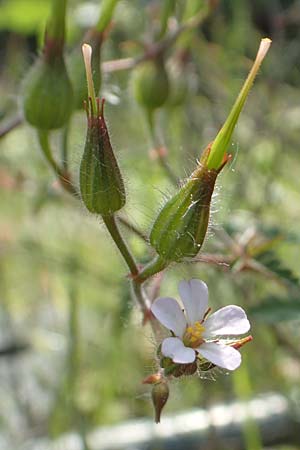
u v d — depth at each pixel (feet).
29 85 0.42
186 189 0.34
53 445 0.54
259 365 0.56
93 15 0.58
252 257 0.45
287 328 0.57
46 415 0.61
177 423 0.53
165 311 0.33
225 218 0.49
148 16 0.57
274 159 0.62
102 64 0.46
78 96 0.43
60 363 0.66
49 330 0.70
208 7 0.50
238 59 0.69
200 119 0.67
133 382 0.59
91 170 0.34
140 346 0.60
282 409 0.53
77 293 0.61
